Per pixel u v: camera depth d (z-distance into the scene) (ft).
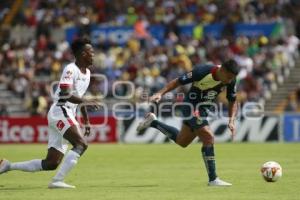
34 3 500.74
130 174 178.70
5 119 339.16
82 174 179.22
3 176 171.94
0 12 504.02
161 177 169.89
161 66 400.88
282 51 412.36
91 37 449.06
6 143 338.75
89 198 126.41
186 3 469.57
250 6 453.58
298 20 434.71
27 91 395.96
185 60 396.16
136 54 415.23
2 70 427.74
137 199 124.77
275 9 449.48
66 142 145.07
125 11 476.54
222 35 430.61
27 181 160.56
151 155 251.80
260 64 400.88
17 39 471.62
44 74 418.51
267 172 152.25
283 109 384.47
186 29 439.63
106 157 242.17
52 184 143.13
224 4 460.96
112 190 140.26
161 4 472.85
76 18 477.77
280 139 332.80
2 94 409.49
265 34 426.92
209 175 147.74
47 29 463.01
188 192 135.85
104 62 405.80
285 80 401.70
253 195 130.21
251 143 323.57
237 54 409.08
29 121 338.34
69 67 141.18
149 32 443.73
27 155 257.96
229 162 216.74
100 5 483.10
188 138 157.58
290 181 156.04
